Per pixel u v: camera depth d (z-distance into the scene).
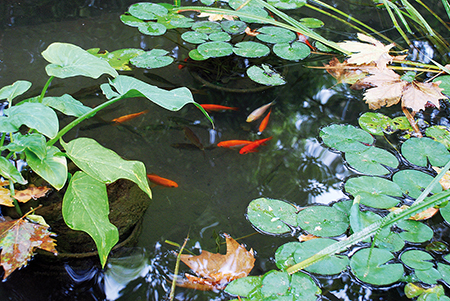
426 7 3.36
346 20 3.07
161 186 1.57
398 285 1.21
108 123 1.87
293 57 2.38
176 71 2.28
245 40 2.68
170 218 1.45
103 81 2.13
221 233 1.40
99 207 1.22
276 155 1.79
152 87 1.39
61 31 2.52
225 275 1.24
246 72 2.31
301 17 3.05
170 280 1.22
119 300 1.16
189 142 1.82
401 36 2.87
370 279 1.19
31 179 1.45
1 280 1.18
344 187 1.59
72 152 1.28
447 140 1.85
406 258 1.29
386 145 1.84
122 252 1.30
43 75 2.12
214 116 1.99
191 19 2.75
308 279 1.19
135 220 1.41
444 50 2.70
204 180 1.64
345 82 2.32
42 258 1.24
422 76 2.38
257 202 1.50
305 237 1.37
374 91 2.20
